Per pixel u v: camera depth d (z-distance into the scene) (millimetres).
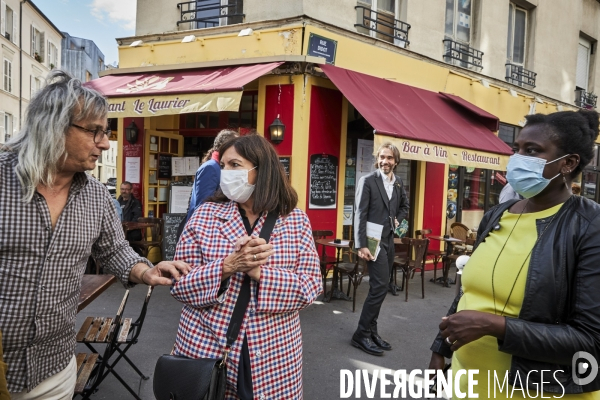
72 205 1850
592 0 14203
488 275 1741
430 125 7559
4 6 25500
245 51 7574
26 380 1763
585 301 1496
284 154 7352
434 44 9430
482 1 10492
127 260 2146
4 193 1690
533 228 1698
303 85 7168
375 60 8164
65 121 1691
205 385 1732
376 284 4637
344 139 7895
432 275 9094
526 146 1724
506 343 1536
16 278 1706
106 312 5582
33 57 29875
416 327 5633
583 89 14328
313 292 1992
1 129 25375
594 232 1529
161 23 8594
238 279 1908
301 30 7055
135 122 8820
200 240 1960
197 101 6465
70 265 1848
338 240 6598
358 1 8016
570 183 1718
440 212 9773
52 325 1810
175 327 5160
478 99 10438
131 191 8336
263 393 1862
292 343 1977
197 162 8961
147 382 3832
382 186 4727
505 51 11273
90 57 52906
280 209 2039
